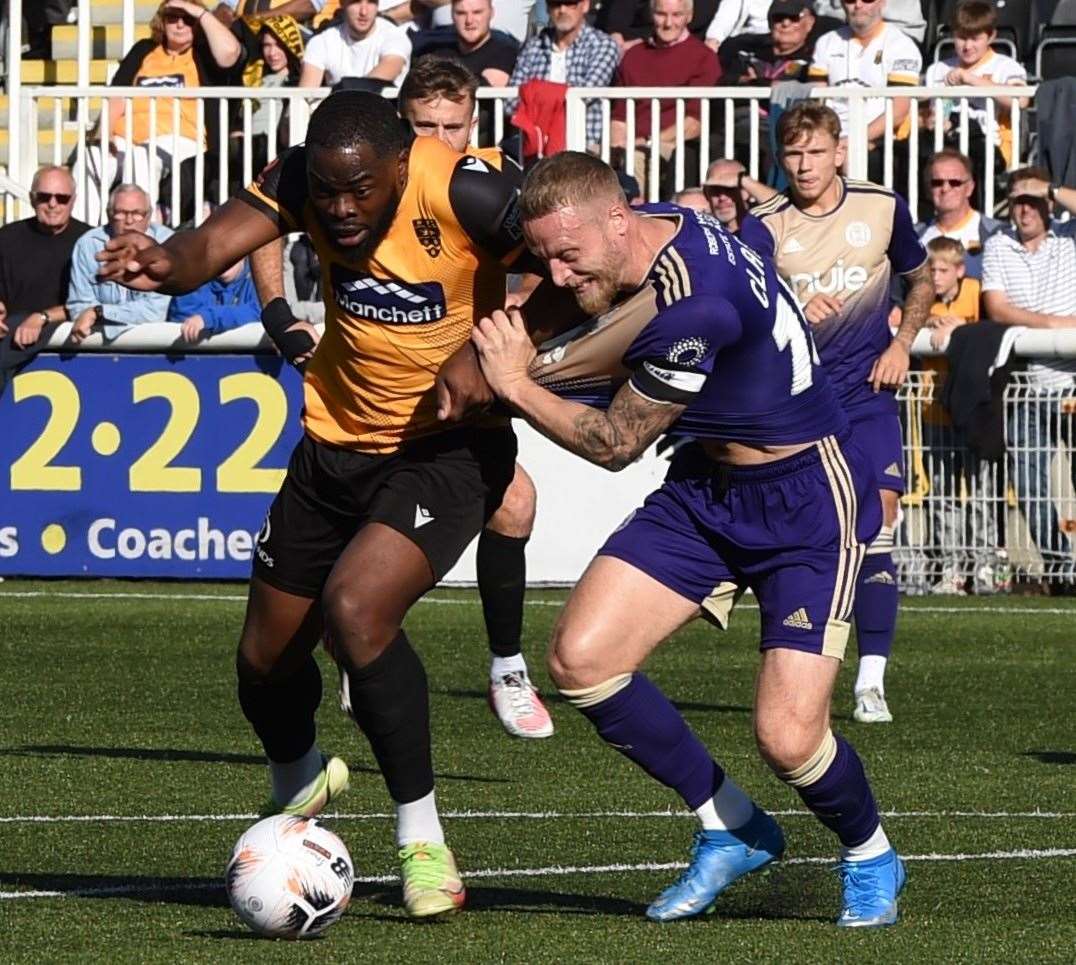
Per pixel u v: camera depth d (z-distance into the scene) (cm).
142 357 3997
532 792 1988
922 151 4281
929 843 1734
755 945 1352
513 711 2192
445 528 1492
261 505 3972
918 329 2541
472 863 1648
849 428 1484
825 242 2503
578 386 1441
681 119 4197
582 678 1434
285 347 1945
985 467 3856
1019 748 2284
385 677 1438
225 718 2477
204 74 4747
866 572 2500
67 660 2992
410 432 1518
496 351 1409
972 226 4062
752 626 3553
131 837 1748
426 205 1466
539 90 4197
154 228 4100
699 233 1397
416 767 1440
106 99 4522
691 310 1352
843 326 2502
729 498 1441
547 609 3591
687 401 1365
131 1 5025
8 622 3422
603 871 1619
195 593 3834
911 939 1373
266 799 1934
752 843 1458
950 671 2947
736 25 4781
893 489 2508
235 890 1356
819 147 2495
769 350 1405
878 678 2505
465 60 4534
